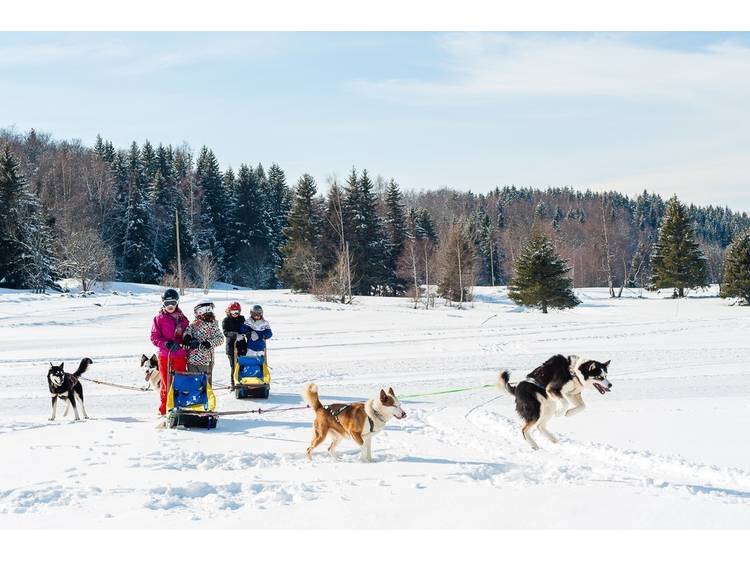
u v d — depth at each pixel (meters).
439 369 19.77
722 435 10.52
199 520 6.61
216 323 12.28
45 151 92.44
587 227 94.06
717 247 123.75
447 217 108.50
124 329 32.91
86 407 14.16
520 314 44.88
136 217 77.56
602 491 7.45
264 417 12.68
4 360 21.86
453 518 6.61
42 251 58.06
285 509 6.91
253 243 86.38
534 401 10.31
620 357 22.41
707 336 29.97
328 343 27.31
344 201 65.81
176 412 11.46
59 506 7.04
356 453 9.73
